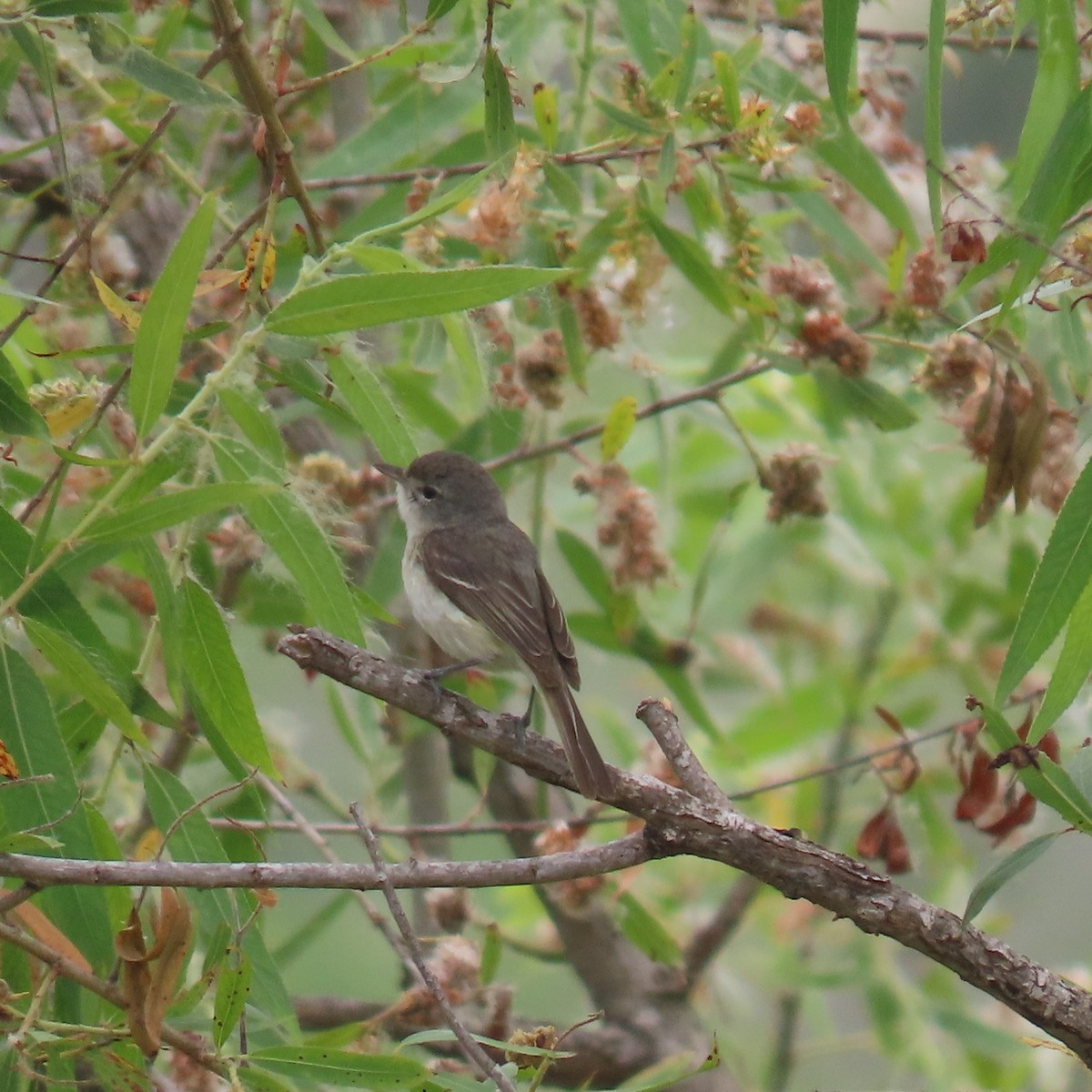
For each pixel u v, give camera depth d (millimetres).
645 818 6637
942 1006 13281
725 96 9133
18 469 9664
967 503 13758
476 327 9961
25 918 6996
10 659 7145
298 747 14117
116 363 9234
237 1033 8586
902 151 11766
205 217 6777
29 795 7125
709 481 15164
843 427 12656
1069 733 12195
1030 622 6789
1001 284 10414
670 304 11445
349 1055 6719
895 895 6535
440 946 10016
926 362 10344
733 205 9656
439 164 10875
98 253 10430
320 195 12773
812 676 15344
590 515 14922
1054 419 10281
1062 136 7504
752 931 14531
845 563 14633
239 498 6742
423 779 12508
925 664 14297
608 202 10570
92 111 10961
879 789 13750
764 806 14234
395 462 8258
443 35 10711
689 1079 11680
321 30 9164
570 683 10656
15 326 7977
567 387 12992
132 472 7121
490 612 10664
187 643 7637
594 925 12039
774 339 11148
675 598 14711
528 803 12273
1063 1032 6461
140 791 11148
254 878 6148
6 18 7844
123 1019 6992
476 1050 5887
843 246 11023
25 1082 6773
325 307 7082
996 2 9008
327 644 7023
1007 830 9086
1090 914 17297
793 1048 13430
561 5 11039
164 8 10594
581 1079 11617
